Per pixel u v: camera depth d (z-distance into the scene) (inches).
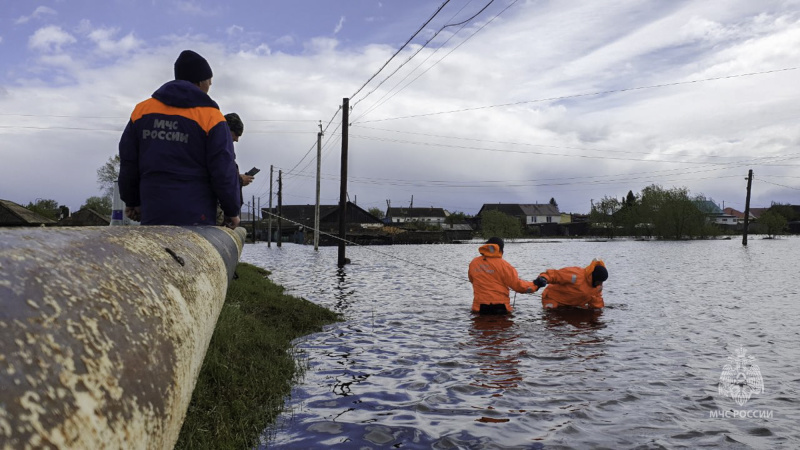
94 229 66.1
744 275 618.5
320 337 248.8
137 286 57.0
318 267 734.5
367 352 218.8
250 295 308.5
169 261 74.9
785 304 371.6
